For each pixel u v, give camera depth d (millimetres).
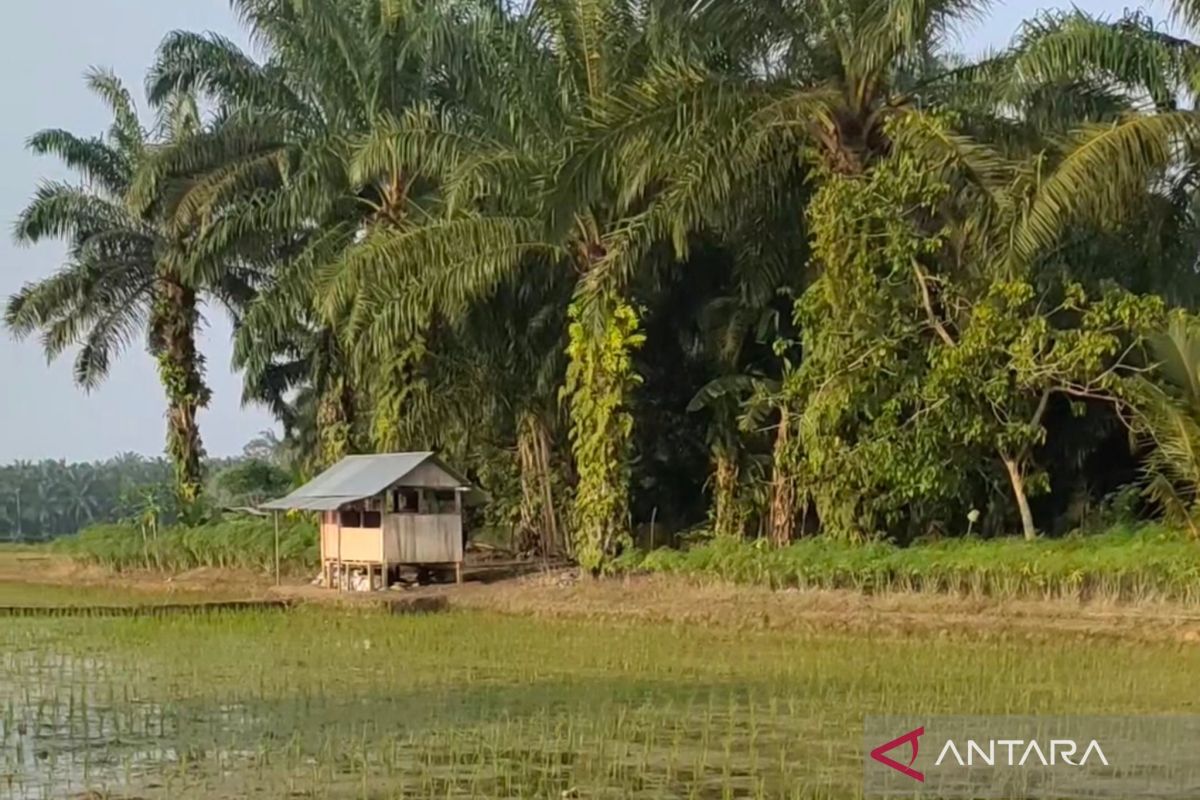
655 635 20188
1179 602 18812
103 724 13812
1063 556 19781
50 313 35438
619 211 24734
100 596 29234
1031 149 23562
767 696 14602
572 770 11422
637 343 24797
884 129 22469
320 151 28969
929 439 21406
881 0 21797
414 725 13406
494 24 26438
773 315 25859
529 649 18781
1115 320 20688
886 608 20531
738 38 23234
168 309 34750
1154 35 21016
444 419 29188
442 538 26516
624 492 24906
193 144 31359
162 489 34281
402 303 26359
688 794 10570
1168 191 22609
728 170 22500
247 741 12852
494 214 26812
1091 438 24391
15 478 83125
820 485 22969
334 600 25078
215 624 22422
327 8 29000
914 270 21875
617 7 25000
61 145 35094
